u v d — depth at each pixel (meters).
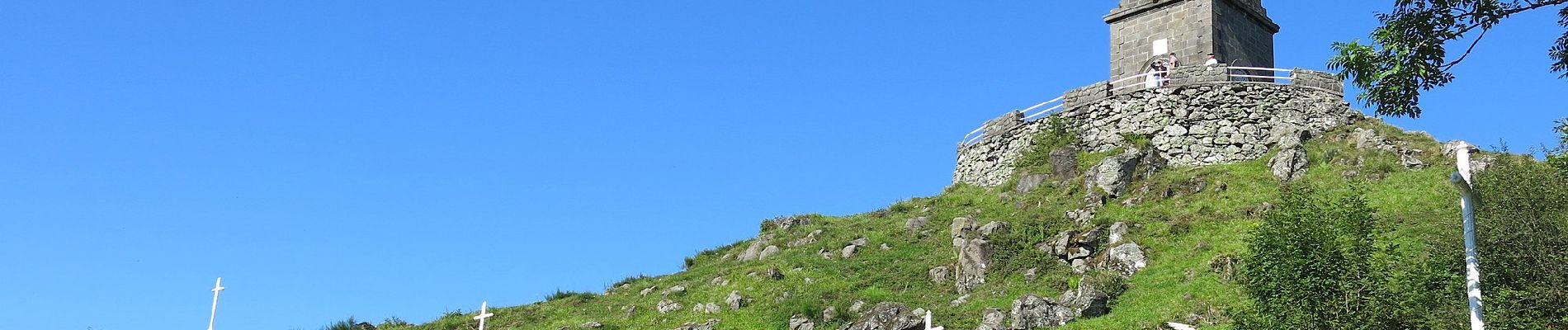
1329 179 40.09
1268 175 41.56
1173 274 34.44
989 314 33.34
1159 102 46.19
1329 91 45.44
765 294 37.94
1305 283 24.62
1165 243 37.00
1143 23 49.25
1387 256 29.69
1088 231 38.03
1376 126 43.66
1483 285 24.36
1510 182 26.02
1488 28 19.67
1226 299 31.31
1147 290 33.84
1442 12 19.77
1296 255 25.05
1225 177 42.16
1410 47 19.86
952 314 34.50
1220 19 47.97
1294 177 41.03
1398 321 23.89
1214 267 33.75
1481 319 17.47
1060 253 37.41
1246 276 26.80
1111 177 42.59
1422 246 30.52
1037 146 47.72
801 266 40.44
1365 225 26.31
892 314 33.91
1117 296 33.81
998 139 49.81
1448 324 23.48
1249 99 45.28
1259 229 27.06
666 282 42.41
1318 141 43.69
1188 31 48.03
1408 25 19.89
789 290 37.81
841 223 46.53
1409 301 24.23
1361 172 39.81
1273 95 45.22
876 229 44.56
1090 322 32.22
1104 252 36.91
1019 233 39.06
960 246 39.38
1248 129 44.66
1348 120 44.78
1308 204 27.16
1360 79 20.34
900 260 40.16
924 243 41.44
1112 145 46.16
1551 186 25.47
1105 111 47.12
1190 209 39.72
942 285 37.41
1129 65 49.31
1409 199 36.88
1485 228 25.14
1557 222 24.61
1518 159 29.20
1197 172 43.22
